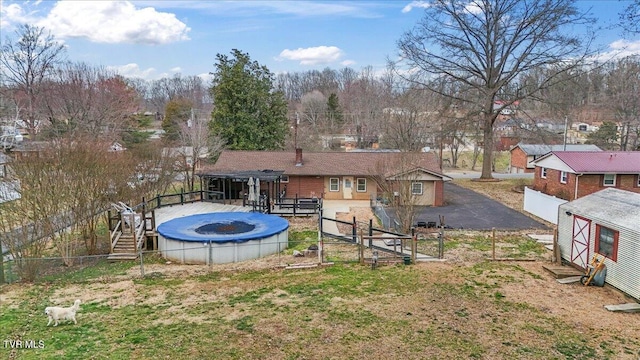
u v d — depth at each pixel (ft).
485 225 77.36
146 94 370.94
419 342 33.86
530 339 34.60
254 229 65.10
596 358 31.78
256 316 38.55
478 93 127.03
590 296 43.91
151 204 84.58
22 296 44.73
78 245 65.16
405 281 47.73
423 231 72.69
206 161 135.03
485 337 34.86
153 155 100.78
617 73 170.09
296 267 53.36
